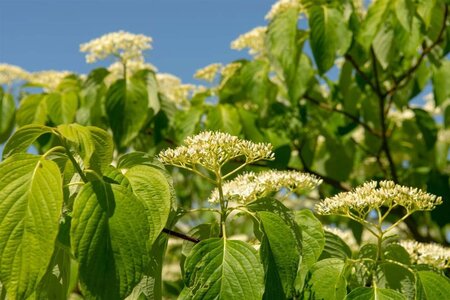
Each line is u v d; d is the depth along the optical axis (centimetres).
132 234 204
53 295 239
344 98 634
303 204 721
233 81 645
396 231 640
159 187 223
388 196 265
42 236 195
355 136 769
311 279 254
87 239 199
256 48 622
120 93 541
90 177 235
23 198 199
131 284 200
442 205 584
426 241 579
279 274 229
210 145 256
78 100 586
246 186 270
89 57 567
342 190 612
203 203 780
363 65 598
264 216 239
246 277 221
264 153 261
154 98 564
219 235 254
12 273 191
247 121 574
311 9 507
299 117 614
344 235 367
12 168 204
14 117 617
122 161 246
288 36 525
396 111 744
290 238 236
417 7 507
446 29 544
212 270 222
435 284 250
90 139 232
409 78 589
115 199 207
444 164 706
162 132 588
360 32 527
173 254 764
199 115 587
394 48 530
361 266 278
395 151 714
